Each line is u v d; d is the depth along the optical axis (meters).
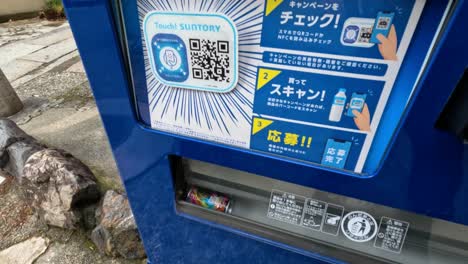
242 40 0.57
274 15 0.53
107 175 1.94
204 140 0.74
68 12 0.65
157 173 0.89
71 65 4.02
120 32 0.66
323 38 0.52
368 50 0.51
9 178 2.11
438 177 0.56
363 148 0.61
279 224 0.84
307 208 0.79
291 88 0.59
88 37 0.68
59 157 1.72
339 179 0.66
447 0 0.43
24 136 2.08
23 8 7.35
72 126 2.56
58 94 3.19
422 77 0.48
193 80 0.66
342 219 0.77
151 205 0.99
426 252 0.72
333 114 0.59
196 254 1.06
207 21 0.58
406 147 0.55
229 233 0.92
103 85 0.75
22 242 1.69
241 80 0.62
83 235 1.67
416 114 0.51
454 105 0.47
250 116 0.66
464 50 0.43
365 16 0.48
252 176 0.82
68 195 1.59
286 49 0.55
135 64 0.70
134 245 1.48
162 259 1.15
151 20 0.62
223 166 0.81
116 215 1.49
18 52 4.63
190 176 0.92
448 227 0.67
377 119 0.57
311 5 0.50
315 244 0.81
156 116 0.76
